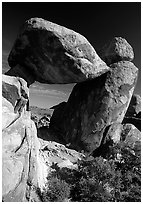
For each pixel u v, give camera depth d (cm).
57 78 1355
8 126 805
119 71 1453
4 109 818
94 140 1364
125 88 1427
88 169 1016
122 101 1409
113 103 1388
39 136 1394
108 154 1245
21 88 921
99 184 952
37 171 849
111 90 1396
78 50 1230
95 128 1368
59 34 1174
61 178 978
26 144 839
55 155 1194
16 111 904
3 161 723
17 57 1338
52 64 1265
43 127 1631
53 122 1670
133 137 1392
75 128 1435
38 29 1166
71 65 1245
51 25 1186
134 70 1495
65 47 1188
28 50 1269
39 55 1258
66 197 872
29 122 930
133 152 1221
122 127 1432
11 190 728
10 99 877
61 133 1512
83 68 1267
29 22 1194
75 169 1065
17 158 773
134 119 1909
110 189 970
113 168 1077
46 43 1194
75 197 905
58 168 1040
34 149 868
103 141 1367
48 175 961
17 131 826
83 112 1437
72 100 1580
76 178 991
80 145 1379
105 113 1377
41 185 859
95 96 1421
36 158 856
